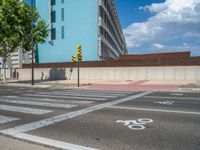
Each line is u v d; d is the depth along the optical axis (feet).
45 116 27.66
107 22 155.63
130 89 67.26
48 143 17.63
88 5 128.67
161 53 119.55
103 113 29.14
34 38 95.81
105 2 143.33
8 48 98.17
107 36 157.58
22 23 92.89
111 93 56.90
